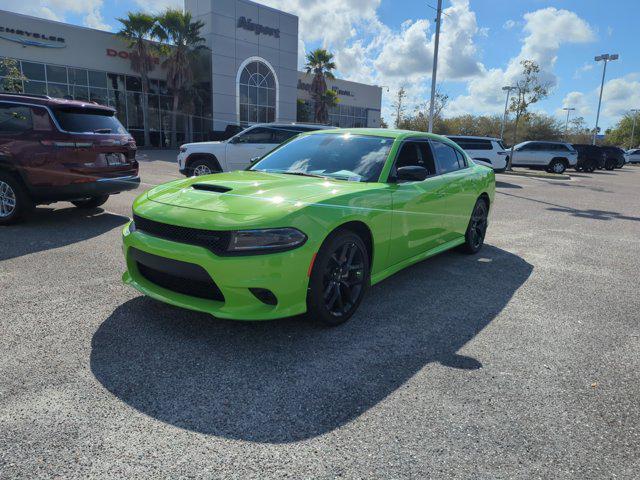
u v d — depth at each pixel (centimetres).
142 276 352
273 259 295
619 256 618
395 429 228
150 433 219
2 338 308
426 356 307
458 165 547
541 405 255
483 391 266
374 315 375
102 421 226
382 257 390
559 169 2527
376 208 368
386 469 200
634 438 229
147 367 278
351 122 5438
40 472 191
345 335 334
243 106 3647
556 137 5666
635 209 1115
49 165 618
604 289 470
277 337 325
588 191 1539
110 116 711
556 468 205
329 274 334
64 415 229
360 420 235
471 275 503
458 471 201
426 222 450
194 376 270
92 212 767
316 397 253
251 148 1084
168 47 3238
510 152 2514
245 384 264
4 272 446
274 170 439
